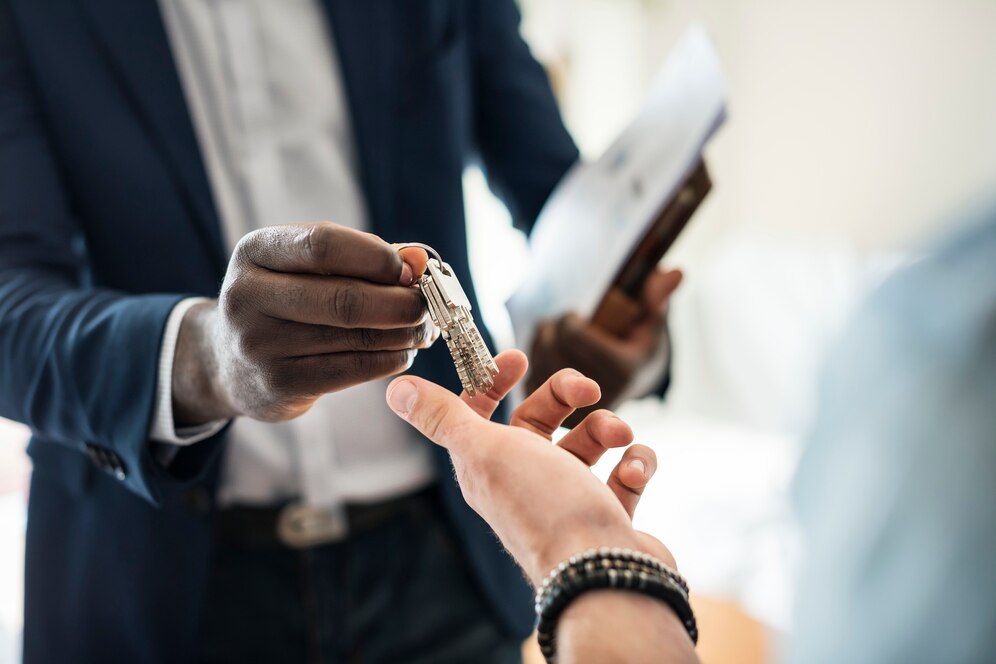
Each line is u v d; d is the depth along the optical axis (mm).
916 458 399
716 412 3172
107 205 880
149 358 676
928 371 407
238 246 566
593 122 3469
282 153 954
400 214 969
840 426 457
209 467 811
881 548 404
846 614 411
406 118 962
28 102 873
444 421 537
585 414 892
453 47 989
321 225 533
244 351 572
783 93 3682
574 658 411
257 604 936
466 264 992
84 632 911
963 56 3158
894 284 462
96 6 862
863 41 3412
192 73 925
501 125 1104
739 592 2273
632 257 958
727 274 3305
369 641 961
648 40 3594
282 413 617
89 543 905
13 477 1994
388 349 578
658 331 998
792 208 3740
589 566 441
